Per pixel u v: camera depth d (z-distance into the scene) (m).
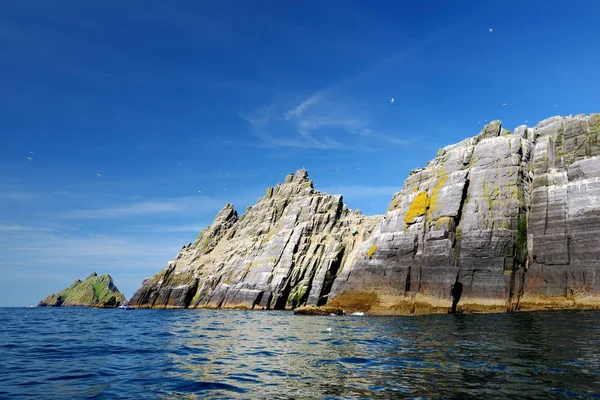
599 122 53.31
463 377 16.75
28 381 17.95
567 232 48.47
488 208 54.00
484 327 33.75
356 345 27.20
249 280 100.56
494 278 49.47
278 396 15.05
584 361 19.05
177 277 123.94
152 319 64.12
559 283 46.91
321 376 18.09
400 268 57.22
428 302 52.94
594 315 38.84
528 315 42.06
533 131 59.47
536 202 52.94
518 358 20.23
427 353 22.84
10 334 40.00
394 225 63.34
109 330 44.00
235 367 20.81
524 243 51.34
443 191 59.47
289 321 51.28
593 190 48.34
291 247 97.88
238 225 133.75
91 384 17.31
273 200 124.12
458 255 53.50
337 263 90.06
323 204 105.56
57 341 33.44
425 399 14.01
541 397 13.85
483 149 59.22
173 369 20.47
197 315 72.94
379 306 56.69
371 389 15.52
